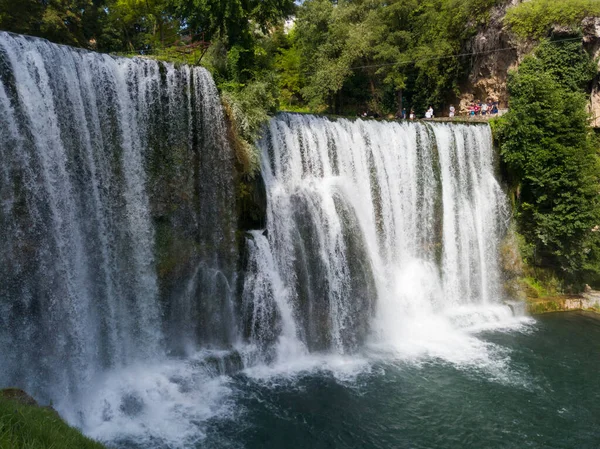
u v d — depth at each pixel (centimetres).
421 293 2333
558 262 2708
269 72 2191
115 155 1552
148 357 1616
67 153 1439
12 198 1320
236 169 1811
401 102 4375
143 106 1606
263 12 2359
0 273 1296
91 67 1493
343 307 1988
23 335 1337
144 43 3756
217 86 1889
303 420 1421
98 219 1513
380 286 2122
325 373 1728
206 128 1744
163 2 3294
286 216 1958
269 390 1583
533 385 1698
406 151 2467
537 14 3284
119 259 1564
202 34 2333
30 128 1350
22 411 827
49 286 1385
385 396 1584
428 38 4134
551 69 3144
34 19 2712
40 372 1362
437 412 1505
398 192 2442
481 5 3722
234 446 1288
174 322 1681
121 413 1381
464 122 2714
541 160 2625
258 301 1808
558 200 2605
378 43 4003
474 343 2067
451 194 2620
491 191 2753
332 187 2092
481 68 3884
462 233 2628
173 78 1662
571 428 1455
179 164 1689
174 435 1315
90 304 1494
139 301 1600
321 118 2211
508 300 2572
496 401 1585
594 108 3153
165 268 1652
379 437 1366
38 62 1366
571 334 2189
